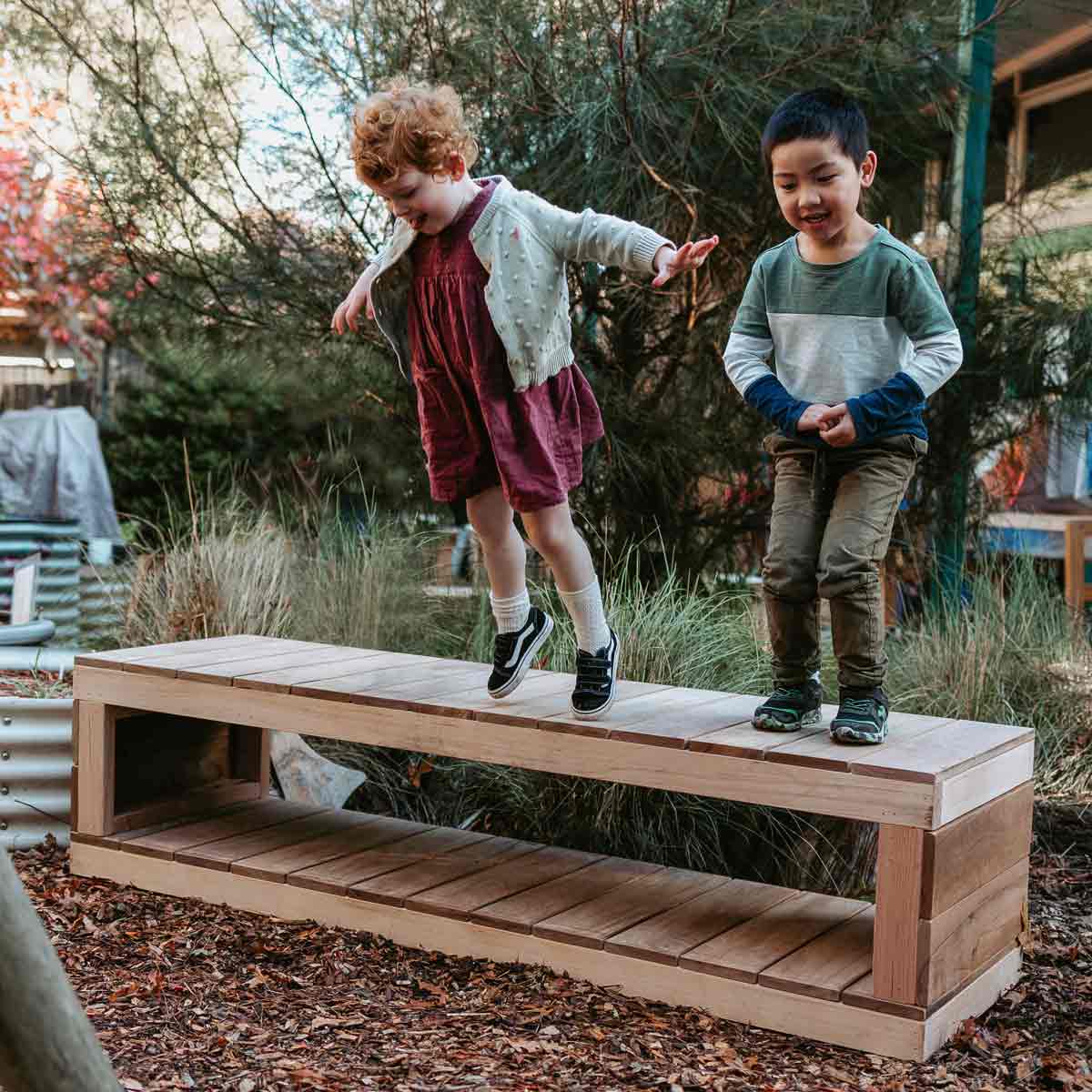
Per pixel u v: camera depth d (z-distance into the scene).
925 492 5.75
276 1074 2.35
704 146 5.17
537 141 5.33
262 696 3.36
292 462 6.95
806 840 3.77
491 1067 2.42
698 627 4.51
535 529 2.92
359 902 3.17
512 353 2.83
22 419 8.48
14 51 5.75
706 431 5.45
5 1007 1.27
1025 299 5.56
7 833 3.81
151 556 5.37
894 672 4.85
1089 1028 2.72
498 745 3.04
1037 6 6.22
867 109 5.32
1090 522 6.66
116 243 5.93
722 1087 2.36
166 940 3.10
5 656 4.25
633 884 3.30
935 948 2.54
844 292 2.80
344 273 5.67
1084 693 4.83
